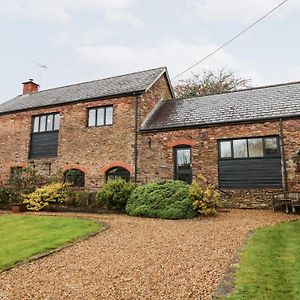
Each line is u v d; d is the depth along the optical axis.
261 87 15.91
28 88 23.44
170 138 14.55
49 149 17.88
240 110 14.01
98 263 5.61
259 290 3.98
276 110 12.96
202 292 4.11
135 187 12.45
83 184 16.38
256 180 12.62
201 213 10.83
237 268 4.95
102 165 15.87
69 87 20.78
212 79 35.47
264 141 12.77
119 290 4.30
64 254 6.25
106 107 16.59
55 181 15.39
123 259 5.80
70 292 4.30
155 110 17.06
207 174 13.52
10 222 10.05
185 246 6.60
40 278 4.91
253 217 10.30
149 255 6.01
